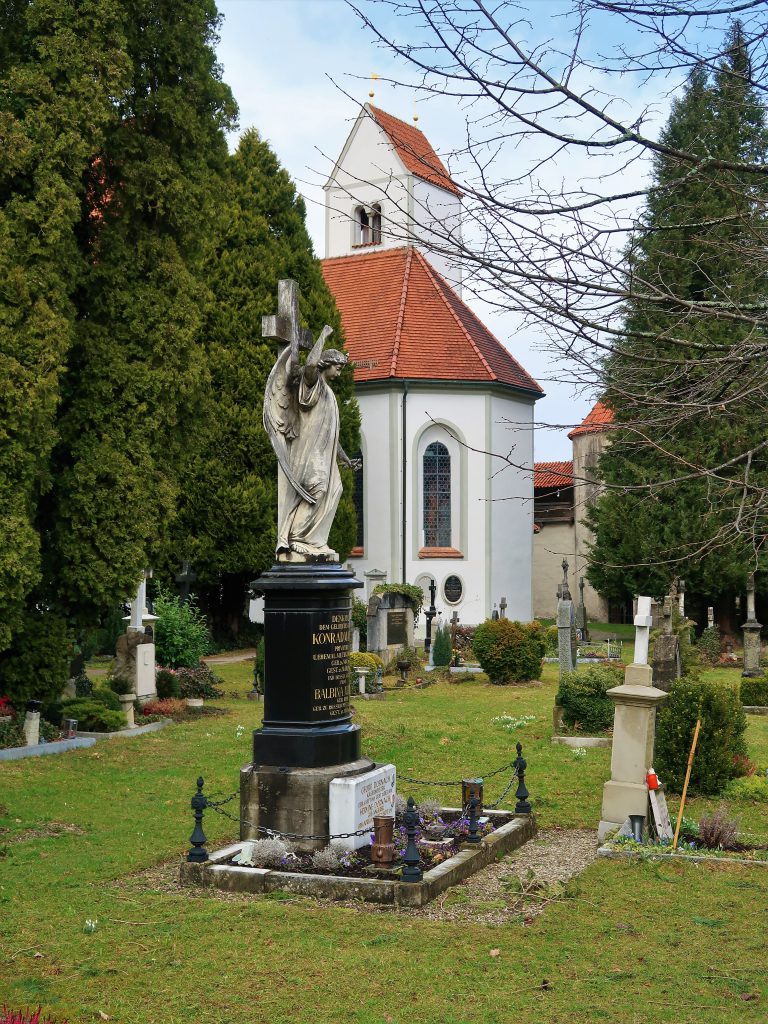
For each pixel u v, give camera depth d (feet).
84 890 35.68
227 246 126.93
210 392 78.33
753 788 49.60
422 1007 25.93
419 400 143.54
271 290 126.21
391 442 143.02
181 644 88.53
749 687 83.35
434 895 34.22
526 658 99.60
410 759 59.88
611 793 41.50
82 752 61.82
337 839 38.01
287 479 41.63
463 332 149.48
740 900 34.09
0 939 30.99
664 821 41.42
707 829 40.73
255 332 125.49
